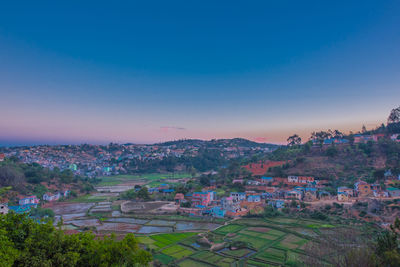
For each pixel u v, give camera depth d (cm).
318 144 18312
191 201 13138
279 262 6031
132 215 11588
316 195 11862
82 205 14412
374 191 10788
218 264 6153
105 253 3300
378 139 16225
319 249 4609
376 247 3778
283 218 9944
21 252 2752
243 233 8412
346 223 8644
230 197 12175
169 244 7669
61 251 3045
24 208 11481
